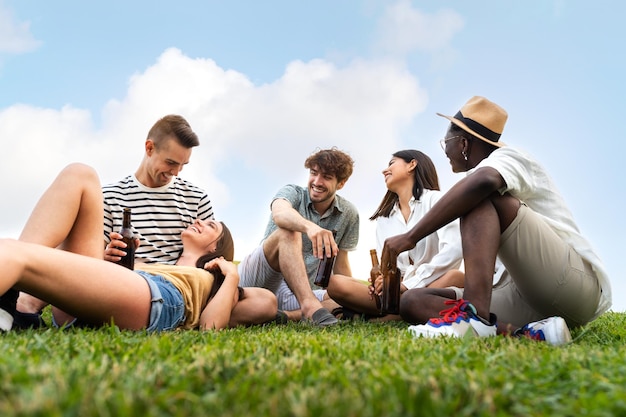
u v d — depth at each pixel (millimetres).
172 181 4332
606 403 1218
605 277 3268
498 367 1652
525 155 3285
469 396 1266
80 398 1082
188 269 3262
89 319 2648
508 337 2604
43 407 997
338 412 1065
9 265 2201
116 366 1452
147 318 2775
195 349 1950
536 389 1416
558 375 1590
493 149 3848
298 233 4363
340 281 4441
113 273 2611
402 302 3443
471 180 3027
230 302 3406
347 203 5160
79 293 2490
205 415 1071
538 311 3451
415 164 4762
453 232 4262
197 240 3967
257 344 2139
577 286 3197
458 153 3898
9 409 988
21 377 1241
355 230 5238
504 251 3162
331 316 4027
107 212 4133
